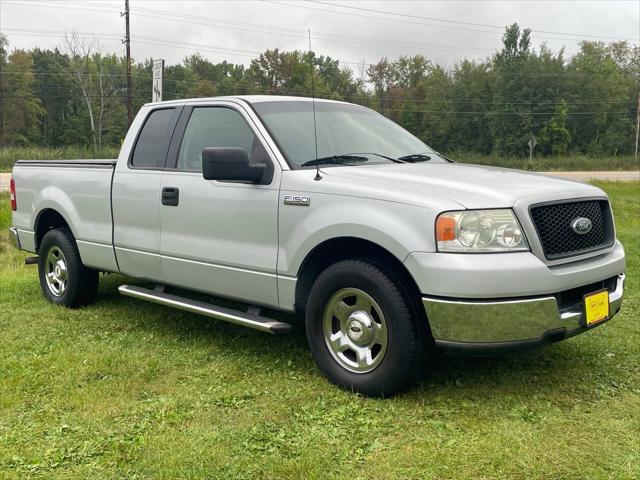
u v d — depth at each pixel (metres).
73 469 2.93
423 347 3.52
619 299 3.92
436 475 2.81
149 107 5.23
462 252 3.29
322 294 3.84
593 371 4.07
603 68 71.00
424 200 3.42
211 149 3.92
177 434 3.25
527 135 63.44
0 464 2.98
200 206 4.47
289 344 4.72
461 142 72.19
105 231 5.30
